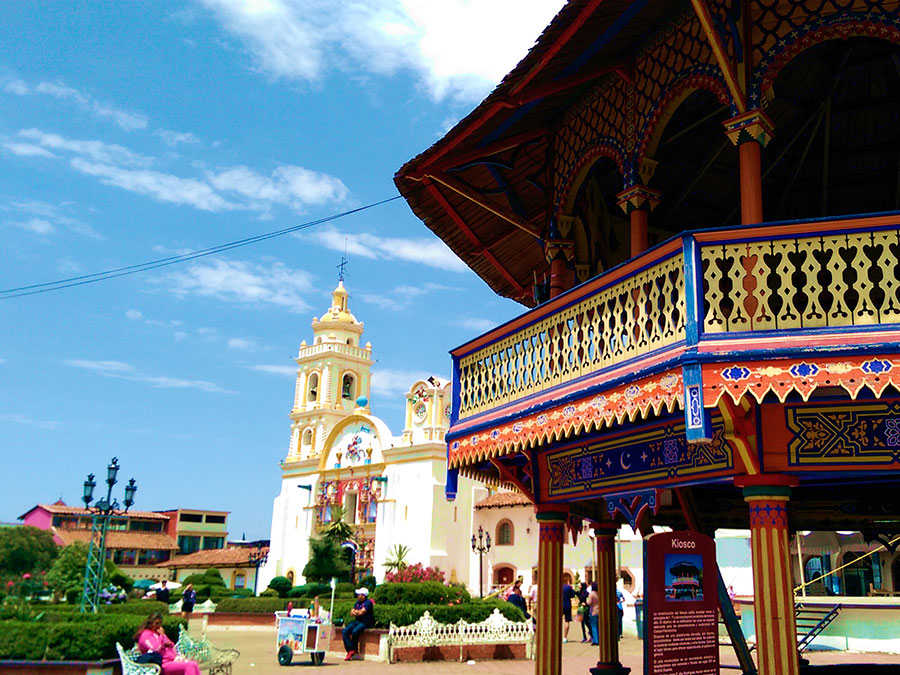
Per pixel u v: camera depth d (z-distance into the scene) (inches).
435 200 478.3
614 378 293.1
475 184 473.4
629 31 362.0
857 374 242.8
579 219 440.5
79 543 1512.1
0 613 634.8
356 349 2775.6
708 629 323.9
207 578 2082.9
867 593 1137.4
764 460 279.7
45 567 2174.0
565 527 416.8
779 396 247.0
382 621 798.5
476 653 776.9
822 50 414.6
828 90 438.6
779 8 313.7
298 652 765.9
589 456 372.8
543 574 399.5
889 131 464.1
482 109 374.3
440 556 2110.0
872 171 489.7
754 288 261.1
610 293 308.8
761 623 270.4
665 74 359.6
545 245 441.4
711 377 254.1
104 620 560.7
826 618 741.9
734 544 1101.1
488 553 2082.9
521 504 2026.3
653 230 504.1
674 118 428.8
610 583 450.0
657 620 311.9
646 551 317.4
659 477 328.2
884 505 433.7
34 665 525.7
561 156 437.1
